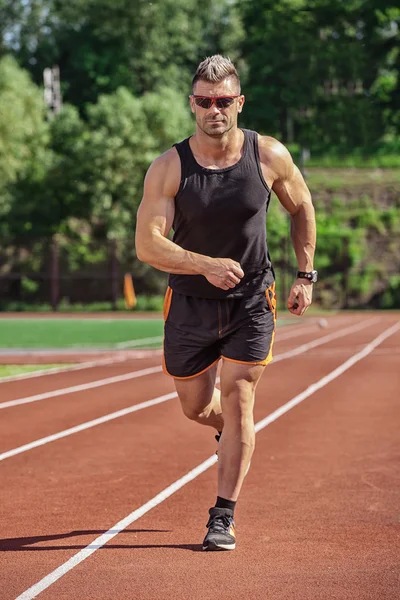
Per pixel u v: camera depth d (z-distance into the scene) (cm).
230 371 773
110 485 1062
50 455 1272
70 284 7781
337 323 5697
